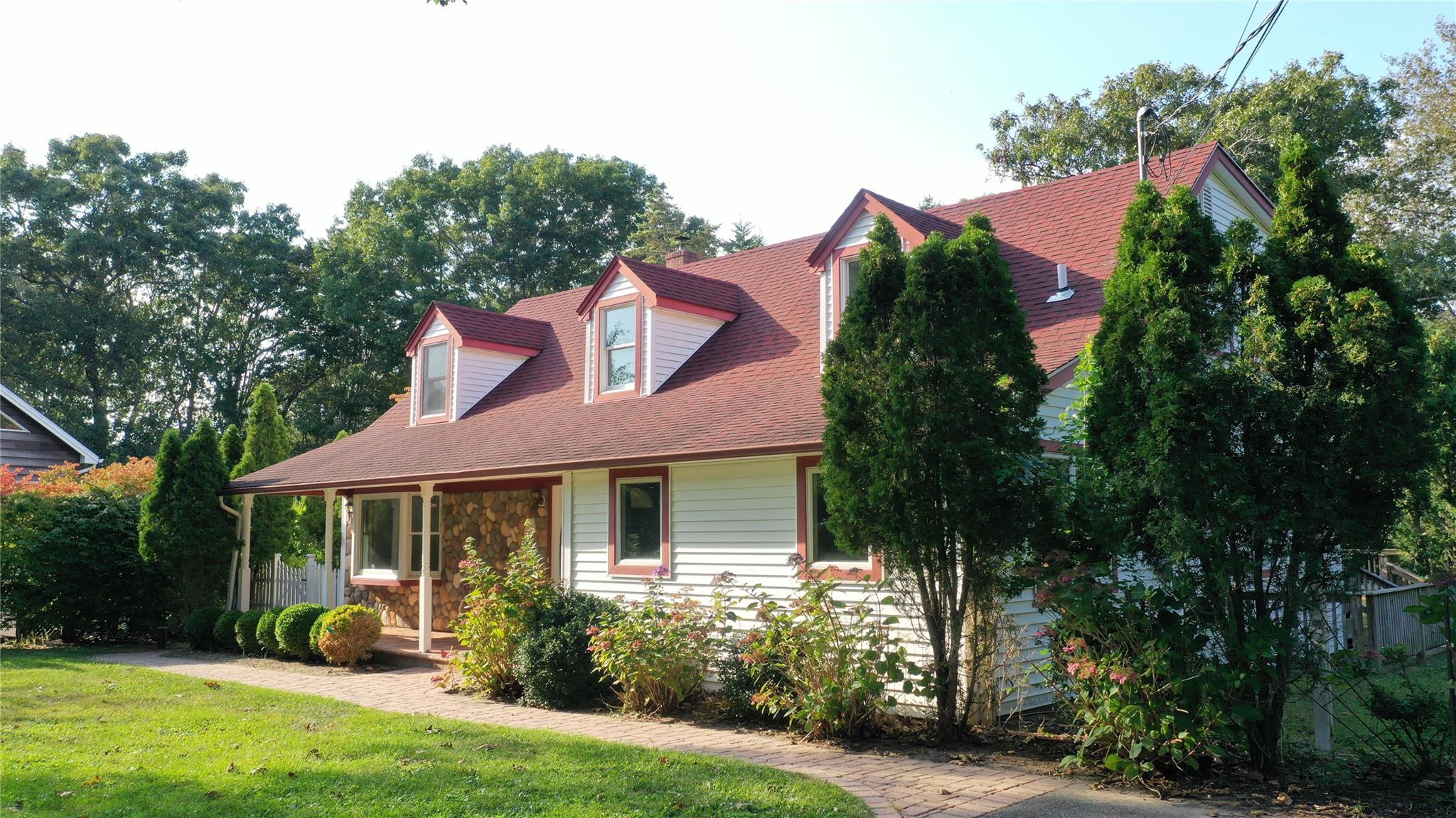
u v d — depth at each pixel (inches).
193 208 1806.1
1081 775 321.1
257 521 783.7
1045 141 1365.7
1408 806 280.5
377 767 315.3
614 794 283.0
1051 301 509.0
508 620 488.4
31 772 308.3
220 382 1862.7
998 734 386.0
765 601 417.7
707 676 492.4
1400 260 1073.5
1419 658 527.8
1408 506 306.2
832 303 559.2
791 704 389.7
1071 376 441.4
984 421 357.7
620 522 556.4
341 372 1812.3
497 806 271.3
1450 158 1104.2
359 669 593.0
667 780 300.7
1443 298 1075.9
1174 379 302.5
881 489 360.8
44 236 1743.4
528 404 703.7
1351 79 1212.5
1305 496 290.4
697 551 511.2
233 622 677.3
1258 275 310.3
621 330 653.9
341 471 679.7
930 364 359.3
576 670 454.0
